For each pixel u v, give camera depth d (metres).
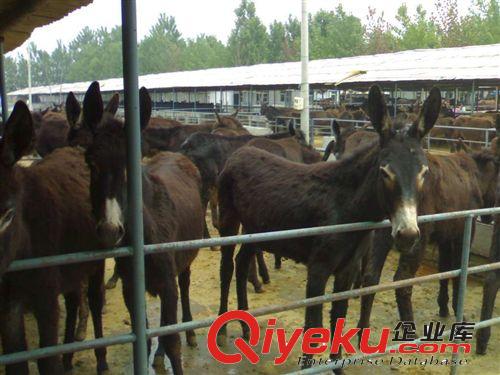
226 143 8.50
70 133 2.92
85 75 89.56
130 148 2.46
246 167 4.88
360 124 19.34
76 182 3.67
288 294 6.30
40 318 3.14
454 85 20.75
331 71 25.53
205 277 6.84
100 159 2.73
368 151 3.77
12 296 3.00
